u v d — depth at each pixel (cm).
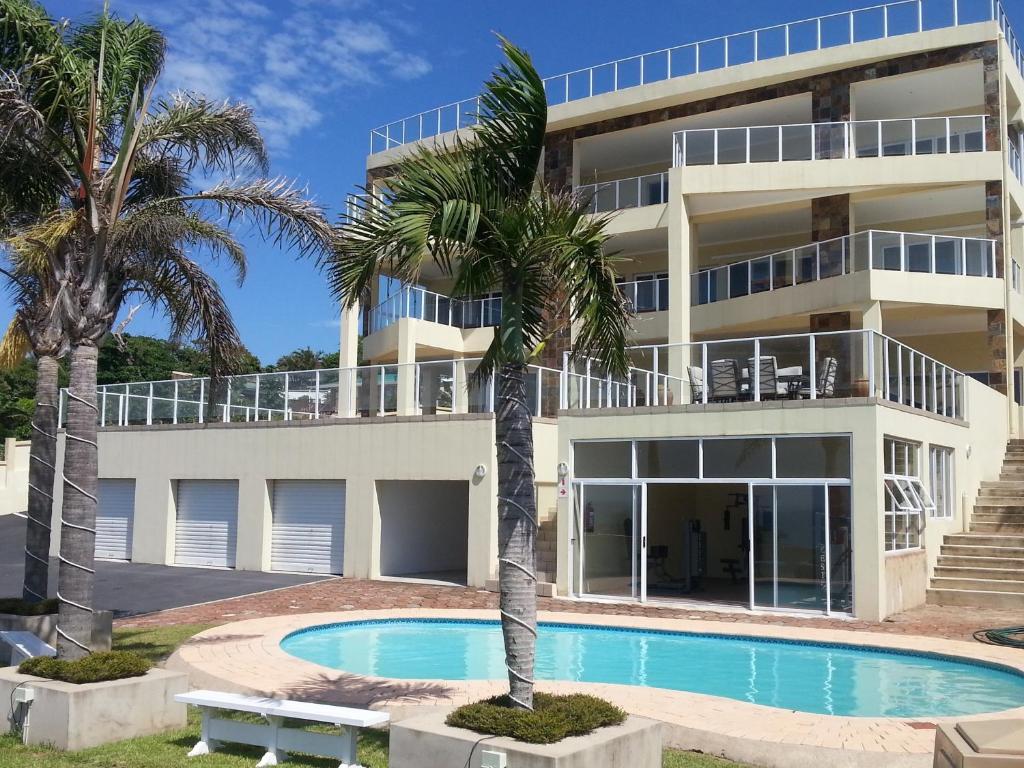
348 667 1208
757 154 2700
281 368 6081
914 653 1300
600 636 1477
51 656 852
